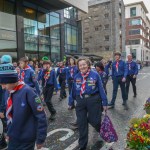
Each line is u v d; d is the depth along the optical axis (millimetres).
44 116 2887
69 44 31078
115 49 58156
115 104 9789
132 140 4098
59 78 11773
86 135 4930
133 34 78312
